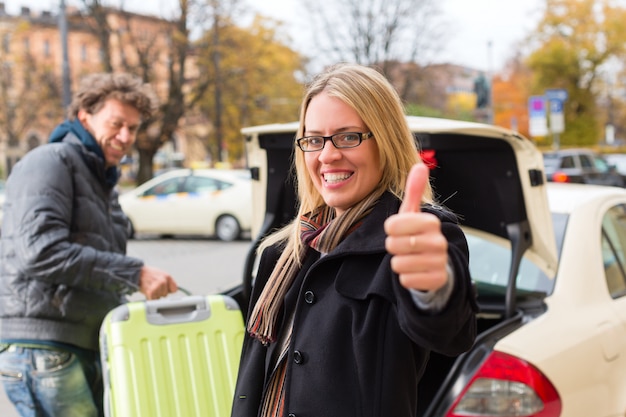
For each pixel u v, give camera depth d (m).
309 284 1.55
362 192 1.58
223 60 30.89
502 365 2.62
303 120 1.68
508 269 3.29
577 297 3.05
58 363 2.84
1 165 53.00
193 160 49.19
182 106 29.73
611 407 2.92
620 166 26.02
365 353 1.43
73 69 44.66
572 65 45.75
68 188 2.85
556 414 2.64
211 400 2.71
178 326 2.76
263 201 3.48
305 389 1.48
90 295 2.90
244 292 3.58
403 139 1.59
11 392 2.91
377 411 1.41
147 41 28.72
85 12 28.20
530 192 2.97
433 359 3.18
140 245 14.84
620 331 3.09
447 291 1.26
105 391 2.67
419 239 1.18
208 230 15.32
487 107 43.22
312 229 1.66
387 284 1.43
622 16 45.28
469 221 3.36
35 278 2.80
